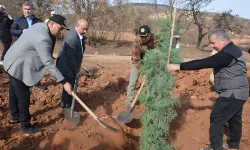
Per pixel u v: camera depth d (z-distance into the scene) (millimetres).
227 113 4246
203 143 4961
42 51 4105
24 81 4305
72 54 4973
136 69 5223
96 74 8188
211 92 7027
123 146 4715
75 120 4996
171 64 4246
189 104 6266
